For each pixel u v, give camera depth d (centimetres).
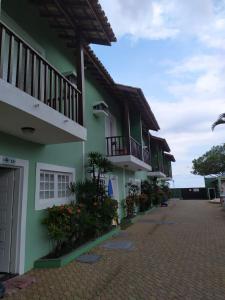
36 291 511
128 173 1756
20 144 654
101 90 1320
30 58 631
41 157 739
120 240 971
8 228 631
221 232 1091
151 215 1808
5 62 618
